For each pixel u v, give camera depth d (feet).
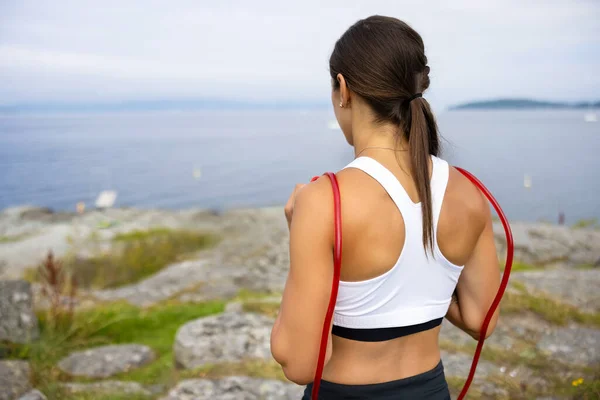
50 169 328.70
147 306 28.22
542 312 16.39
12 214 70.33
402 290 4.55
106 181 255.50
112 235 51.16
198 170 295.07
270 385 12.27
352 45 4.74
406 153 4.63
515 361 13.26
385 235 4.39
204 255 43.06
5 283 20.74
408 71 4.58
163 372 16.81
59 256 42.39
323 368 4.52
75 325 20.80
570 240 42.98
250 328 15.89
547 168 248.11
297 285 4.38
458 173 4.99
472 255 5.10
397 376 4.74
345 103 4.83
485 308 5.17
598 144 416.87
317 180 4.60
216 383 12.41
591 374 12.35
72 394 14.46
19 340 18.43
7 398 14.32
